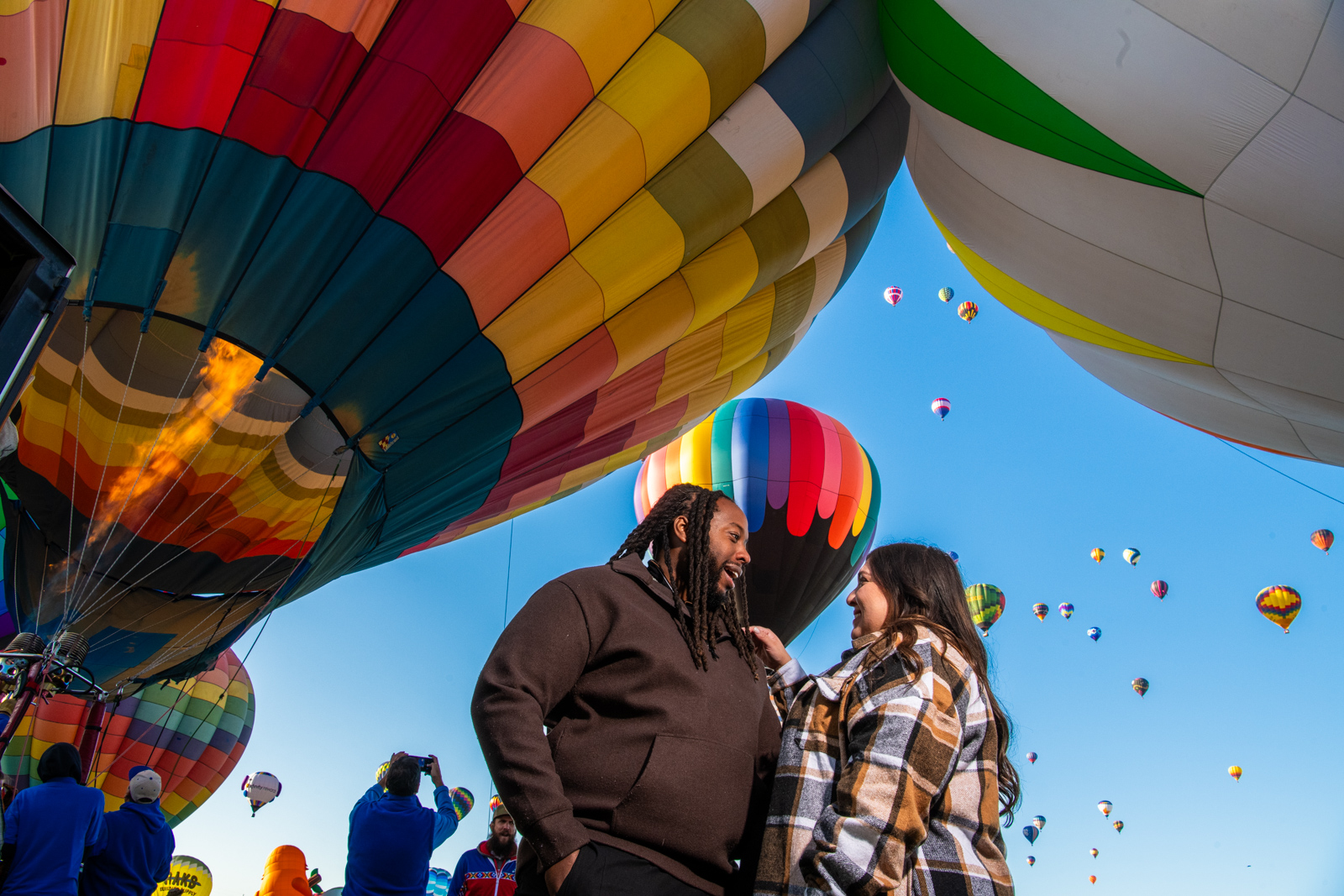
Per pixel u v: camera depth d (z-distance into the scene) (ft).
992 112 21.42
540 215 19.04
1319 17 17.12
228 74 16.67
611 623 6.17
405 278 18.16
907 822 5.45
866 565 7.42
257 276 17.16
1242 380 24.49
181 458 20.80
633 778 5.68
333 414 18.58
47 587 21.50
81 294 16.29
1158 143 19.36
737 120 21.57
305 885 17.84
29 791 12.09
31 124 15.55
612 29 19.42
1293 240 19.74
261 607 23.75
